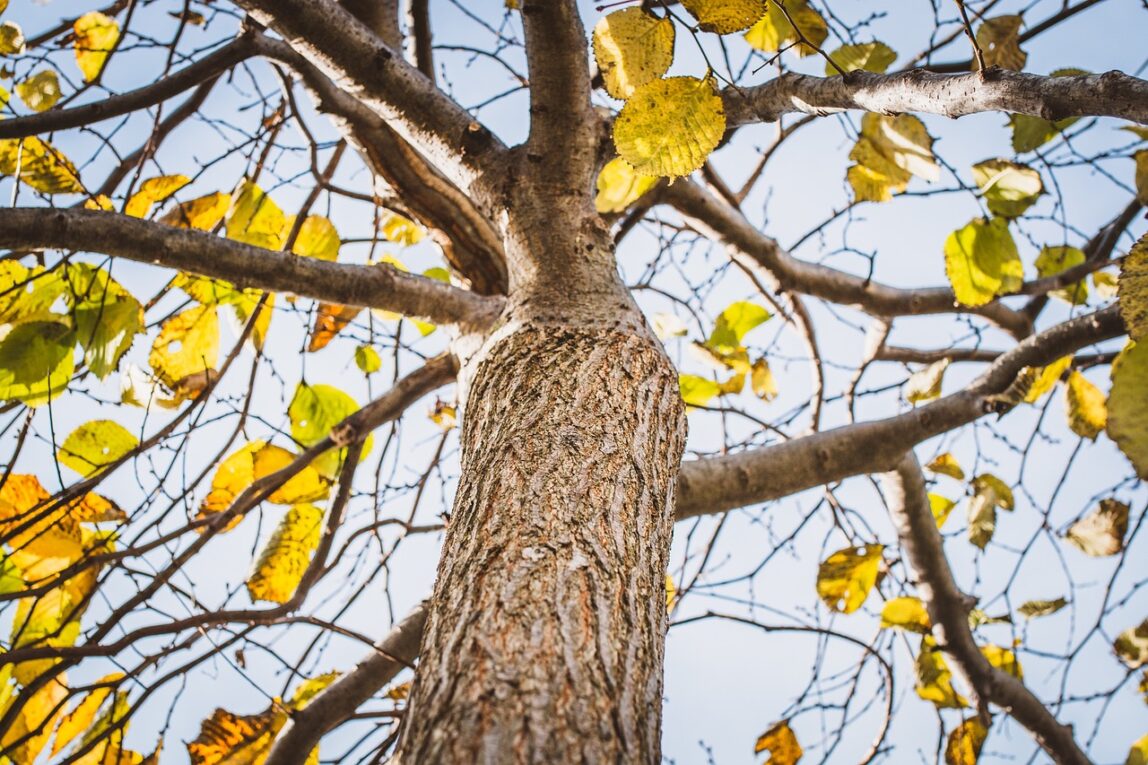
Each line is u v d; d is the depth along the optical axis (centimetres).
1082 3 239
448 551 135
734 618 283
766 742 290
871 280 328
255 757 236
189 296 260
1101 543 288
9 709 212
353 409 278
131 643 219
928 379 307
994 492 297
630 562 130
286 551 261
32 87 261
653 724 112
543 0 195
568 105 208
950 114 143
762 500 266
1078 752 306
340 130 274
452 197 287
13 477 242
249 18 238
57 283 216
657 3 160
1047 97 127
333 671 256
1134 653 304
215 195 260
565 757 98
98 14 270
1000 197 230
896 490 287
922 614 306
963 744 302
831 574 279
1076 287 286
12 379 207
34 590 223
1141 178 224
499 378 171
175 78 226
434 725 102
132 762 245
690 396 317
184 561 242
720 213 319
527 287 196
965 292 238
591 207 211
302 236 273
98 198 234
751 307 325
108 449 256
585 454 145
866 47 205
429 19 283
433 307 256
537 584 120
